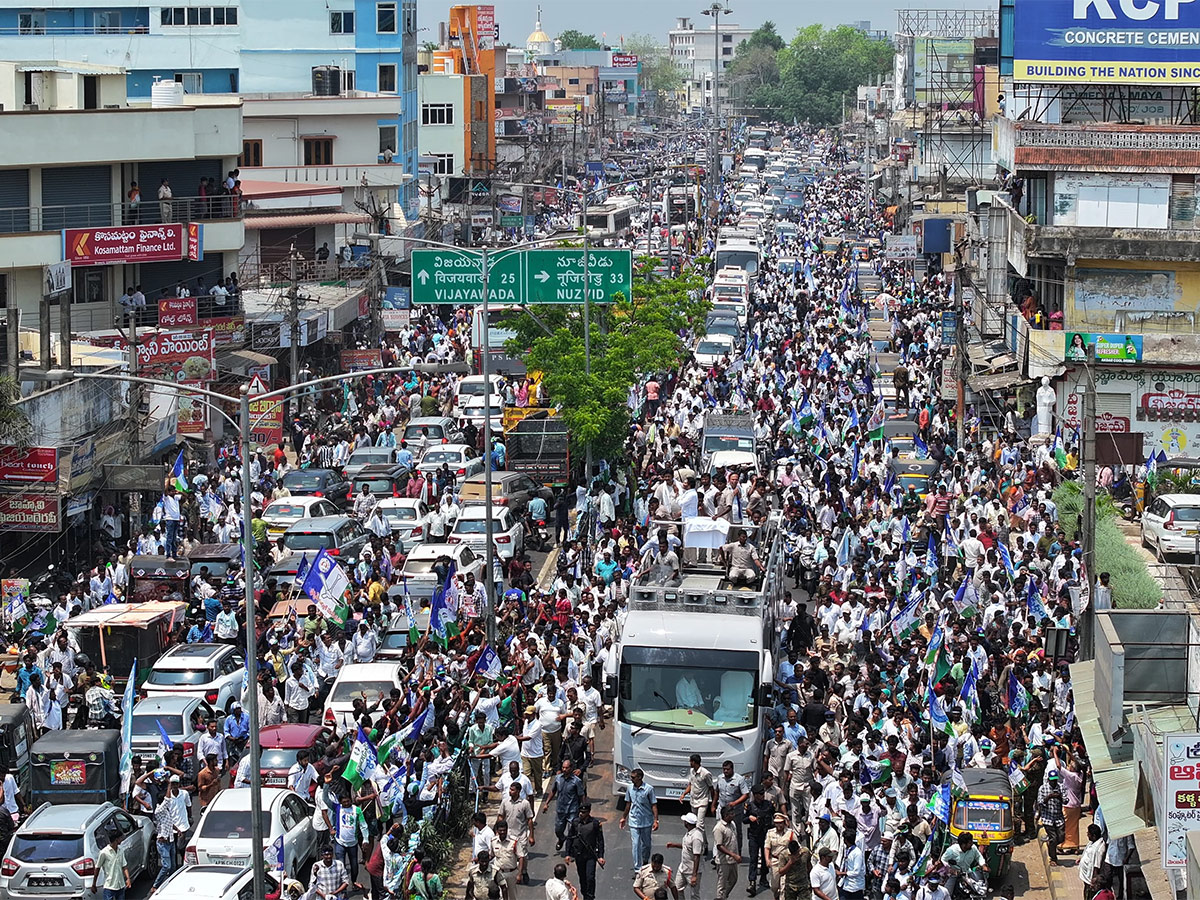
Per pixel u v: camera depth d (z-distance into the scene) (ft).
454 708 99.40
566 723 100.12
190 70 344.90
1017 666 103.71
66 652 113.50
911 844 79.71
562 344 180.96
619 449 176.14
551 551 162.71
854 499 151.43
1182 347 184.03
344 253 273.95
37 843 82.89
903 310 266.77
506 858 81.10
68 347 155.74
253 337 209.15
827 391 200.54
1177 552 143.43
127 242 200.54
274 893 80.74
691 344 241.96
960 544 133.49
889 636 114.62
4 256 192.24
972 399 199.93
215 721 103.60
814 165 652.48
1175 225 196.95
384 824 88.84
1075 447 176.24
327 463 177.47
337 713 104.27
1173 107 213.46
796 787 90.12
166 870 89.45
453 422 191.21
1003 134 216.95
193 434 172.24
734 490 140.26
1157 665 81.00
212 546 139.03
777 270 333.62
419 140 403.13
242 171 306.76
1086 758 92.27
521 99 596.70
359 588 129.18
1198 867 59.62
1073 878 86.02
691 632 97.40
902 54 502.79
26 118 196.75
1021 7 206.80
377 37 355.56
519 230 363.97
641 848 86.02
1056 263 198.80
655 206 445.78
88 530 153.28
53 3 335.88
